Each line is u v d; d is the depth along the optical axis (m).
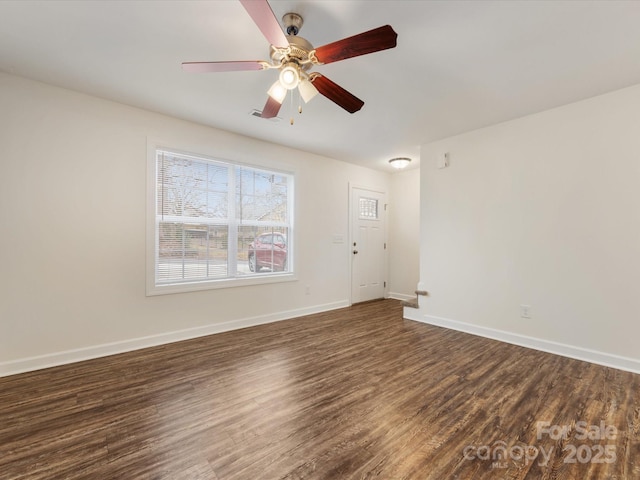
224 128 3.49
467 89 2.57
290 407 1.95
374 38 1.48
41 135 2.52
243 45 2.01
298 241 4.31
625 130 2.55
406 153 4.45
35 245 2.50
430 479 1.37
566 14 1.70
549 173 2.96
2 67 2.30
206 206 3.50
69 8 1.68
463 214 3.62
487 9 1.67
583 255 2.76
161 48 2.05
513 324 3.20
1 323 2.37
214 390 2.17
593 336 2.70
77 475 1.38
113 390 2.16
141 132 3.00
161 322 3.13
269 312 3.99
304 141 3.93
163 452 1.54
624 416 1.86
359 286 5.21
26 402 1.99
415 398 2.07
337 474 1.40
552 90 2.59
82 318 2.70
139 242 2.99
